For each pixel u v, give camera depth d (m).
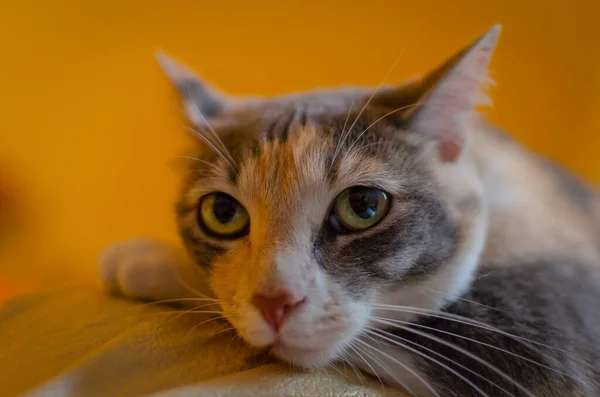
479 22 0.33
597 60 0.34
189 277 0.22
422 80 0.21
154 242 0.25
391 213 0.19
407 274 0.19
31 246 0.38
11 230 0.38
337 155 0.19
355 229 0.19
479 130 0.26
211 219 0.21
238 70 0.35
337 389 0.17
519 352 0.19
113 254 0.23
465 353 0.19
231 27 0.35
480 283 0.21
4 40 0.35
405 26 0.34
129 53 0.35
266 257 0.18
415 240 0.19
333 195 0.19
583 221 0.25
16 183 0.37
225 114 0.23
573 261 0.22
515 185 0.24
